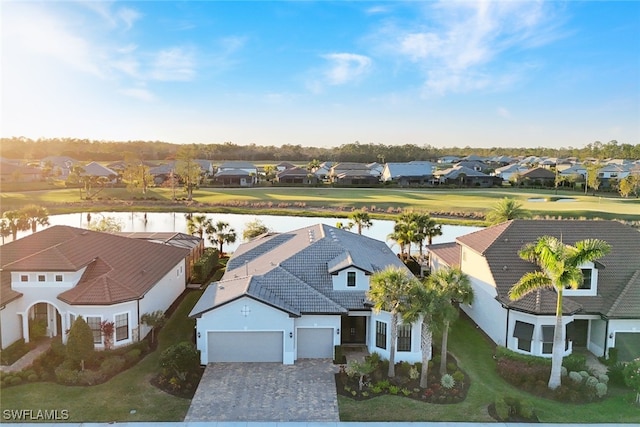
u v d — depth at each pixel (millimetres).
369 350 28797
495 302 30609
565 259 23797
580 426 21266
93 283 28516
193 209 91062
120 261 32469
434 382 25062
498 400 22375
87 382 24469
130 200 99875
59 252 29641
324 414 22047
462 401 23438
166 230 70875
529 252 26578
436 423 21438
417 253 56531
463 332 32812
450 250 43938
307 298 28484
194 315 26906
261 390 24250
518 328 28250
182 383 24609
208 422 21297
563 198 105562
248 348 27609
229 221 78875
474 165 167375
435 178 139625
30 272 28594
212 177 137625
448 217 83000
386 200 101750
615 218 78625
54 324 29875
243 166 156625
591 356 29000
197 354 25906
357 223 62781
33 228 60219
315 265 31734
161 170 140500
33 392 23578
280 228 71500
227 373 26141
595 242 24031
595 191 120438
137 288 29609
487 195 112188
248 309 27203
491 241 33531
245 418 21641
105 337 27453
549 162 175625
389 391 24172
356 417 21844
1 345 27422
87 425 20906
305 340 28328
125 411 22078
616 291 29656
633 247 32719
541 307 27453
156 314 30453
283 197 106250
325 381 25297
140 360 27453
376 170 159000
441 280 25594
